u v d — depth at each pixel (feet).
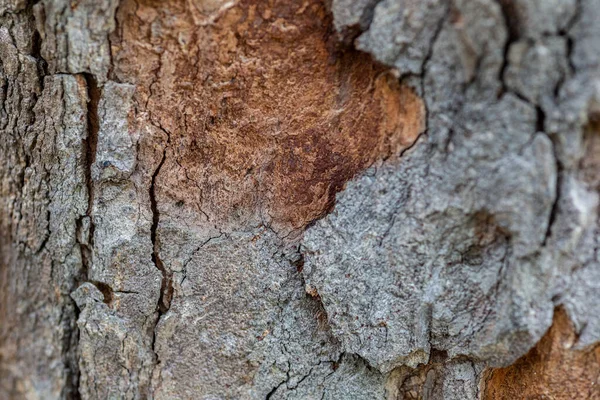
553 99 1.10
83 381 1.27
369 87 1.18
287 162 1.21
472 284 1.16
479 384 1.20
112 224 1.22
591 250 1.13
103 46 1.19
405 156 1.16
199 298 1.23
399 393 1.23
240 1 1.17
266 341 1.22
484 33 1.10
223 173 1.22
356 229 1.18
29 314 1.29
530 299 1.13
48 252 1.26
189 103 1.20
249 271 1.22
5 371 1.33
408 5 1.12
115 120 1.20
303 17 1.17
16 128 1.23
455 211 1.14
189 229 1.23
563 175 1.11
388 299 1.18
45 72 1.21
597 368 1.16
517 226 1.12
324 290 1.19
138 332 1.24
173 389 1.25
